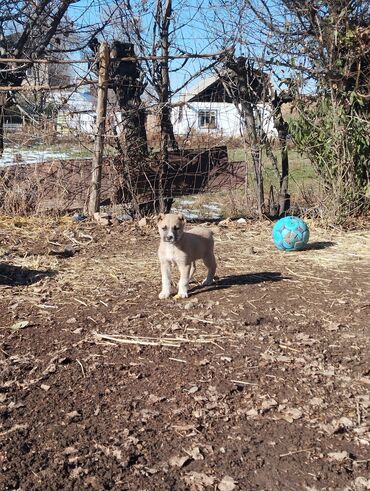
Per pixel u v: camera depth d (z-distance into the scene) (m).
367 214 4.23
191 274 2.70
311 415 1.56
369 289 2.61
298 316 2.27
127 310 2.31
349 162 4.08
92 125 3.95
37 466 1.32
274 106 4.21
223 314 2.27
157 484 1.27
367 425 1.51
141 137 3.98
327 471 1.33
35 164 3.95
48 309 2.33
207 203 4.77
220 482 1.28
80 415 1.53
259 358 1.89
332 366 1.84
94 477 1.28
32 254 3.13
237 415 1.55
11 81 4.57
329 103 4.12
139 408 1.58
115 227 3.76
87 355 1.90
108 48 3.80
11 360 1.85
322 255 3.21
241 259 3.12
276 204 4.39
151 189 4.08
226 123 4.25
